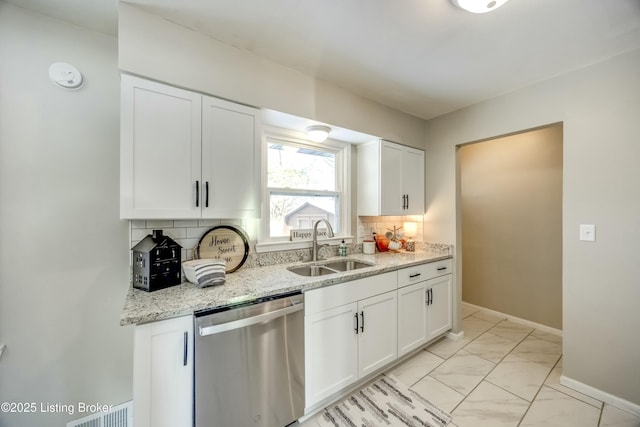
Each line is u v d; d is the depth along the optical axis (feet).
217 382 4.16
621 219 5.57
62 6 4.42
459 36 5.06
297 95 6.21
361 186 8.77
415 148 9.18
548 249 9.15
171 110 4.67
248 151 5.51
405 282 7.17
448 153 8.83
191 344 4.06
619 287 5.58
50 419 4.69
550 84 6.61
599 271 5.84
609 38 5.09
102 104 5.06
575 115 6.20
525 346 8.16
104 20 4.76
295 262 7.30
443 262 8.41
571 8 4.34
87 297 4.94
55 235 4.71
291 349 4.95
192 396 4.05
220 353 4.18
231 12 4.46
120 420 5.15
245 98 5.45
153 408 3.78
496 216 10.53
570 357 6.21
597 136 5.89
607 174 5.75
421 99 7.79
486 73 6.40
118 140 5.20
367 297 6.26
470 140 8.25
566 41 5.20
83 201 4.92
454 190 8.71
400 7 4.33
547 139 9.18
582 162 6.08
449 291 8.61
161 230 5.12
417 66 6.09
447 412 5.46
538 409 5.53
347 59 5.81
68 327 4.81
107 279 5.10
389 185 8.34
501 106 7.51
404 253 8.89
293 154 7.71
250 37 5.09
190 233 5.70
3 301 4.37
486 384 6.34
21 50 4.49
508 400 5.80
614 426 5.07
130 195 4.32
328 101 6.76
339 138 8.11
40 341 4.61
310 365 5.29
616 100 5.65
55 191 4.71
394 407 5.62
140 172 4.40
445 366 7.09
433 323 7.99
